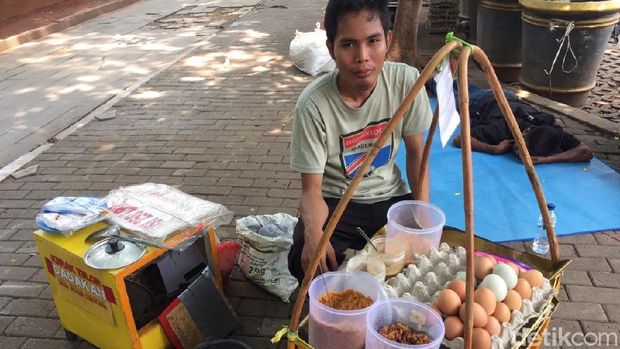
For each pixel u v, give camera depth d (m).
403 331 1.54
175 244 2.09
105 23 9.74
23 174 4.07
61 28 9.35
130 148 4.48
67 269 2.13
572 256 2.84
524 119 4.11
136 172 4.06
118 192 2.40
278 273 2.61
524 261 1.94
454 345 1.53
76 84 6.32
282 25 8.68
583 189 3.45
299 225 2.23
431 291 1.75
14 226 3.39
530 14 4.92
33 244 3.19
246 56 7.00
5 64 7.31
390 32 1.91
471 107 4.47
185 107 5.35
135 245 2.05
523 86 5.30
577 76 4.89
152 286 2.34
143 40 8.29
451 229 2.10
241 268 2.74
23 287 2.81
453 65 1.52
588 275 2.70
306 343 1.56
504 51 5.63
